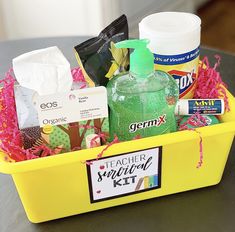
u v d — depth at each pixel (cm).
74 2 173
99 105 65
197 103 72
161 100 67
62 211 69
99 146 65
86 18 176
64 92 63
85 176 66
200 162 69
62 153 65
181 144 67
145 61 65
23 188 64
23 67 67
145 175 69
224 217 68
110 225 68
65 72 67
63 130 66
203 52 106
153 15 74
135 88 67
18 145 68
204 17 283
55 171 63
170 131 70
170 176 70
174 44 70
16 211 71
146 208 71
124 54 74
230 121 69
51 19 181
